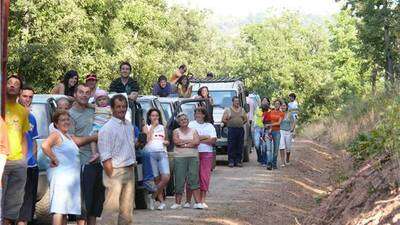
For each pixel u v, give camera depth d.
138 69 47.47
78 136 11.59
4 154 9.24
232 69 80.38
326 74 76.00
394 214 9.98
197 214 14.55
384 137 14.41
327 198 14.73
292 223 13.85
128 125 11.01
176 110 17.72
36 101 13.23
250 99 30.27
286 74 74.38
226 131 25.98
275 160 24.00
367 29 38.78
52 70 33.69
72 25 34.16
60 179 10.83
